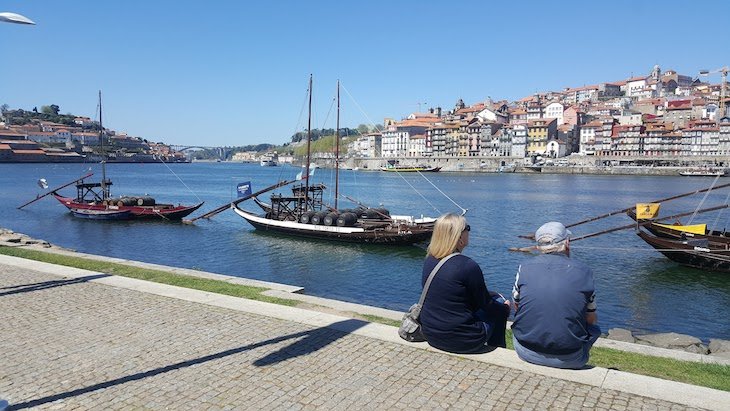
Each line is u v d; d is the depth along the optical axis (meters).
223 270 32.56
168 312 11.36
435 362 8.12
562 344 7.28
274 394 7.21
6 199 82.38
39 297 12.79
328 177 177.62
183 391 7.37
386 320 11.59
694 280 30.16
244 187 51.50
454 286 7.95
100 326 10.43
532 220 60.75
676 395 6.97
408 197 97.75
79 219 58.62
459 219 8.11
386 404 6.85
